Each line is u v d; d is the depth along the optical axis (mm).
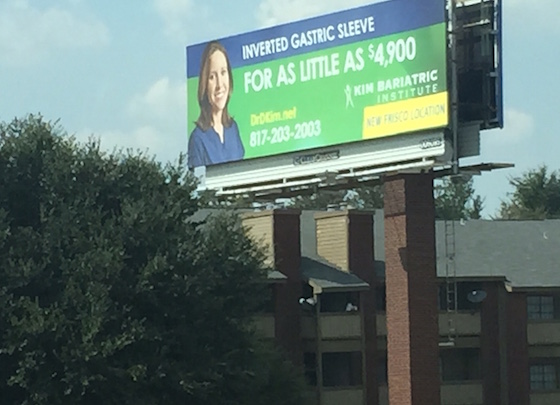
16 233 42625
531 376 59094
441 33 46656
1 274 41344
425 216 46750
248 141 53875
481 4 46344
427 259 46531
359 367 55938
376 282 56719
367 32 49188
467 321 58094
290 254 55125
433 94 46688
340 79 50156
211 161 55625
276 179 52812
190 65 57031
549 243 62719
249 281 45531
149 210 43688
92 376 39938
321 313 55031
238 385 43469
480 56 46406
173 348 42688
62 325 40219
